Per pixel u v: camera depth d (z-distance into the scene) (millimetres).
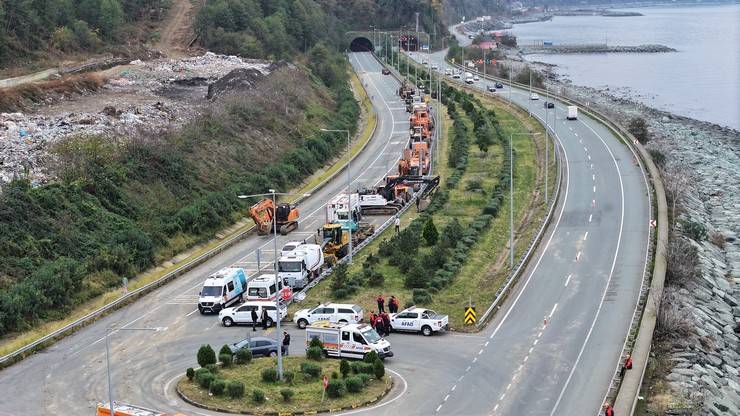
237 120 140125
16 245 82625
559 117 179750
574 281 83250
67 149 103875
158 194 107125
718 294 87750
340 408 54750
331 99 196500
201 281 88688
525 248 94812
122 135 116188
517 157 144625
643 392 59344
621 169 129625
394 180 118125
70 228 89438
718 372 67688
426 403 55938
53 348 70125
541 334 69625
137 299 83500
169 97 158000
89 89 157125
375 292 81688
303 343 68938
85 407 56750
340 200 103062
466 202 116438
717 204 127688
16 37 173625
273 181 126125
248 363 63531
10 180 93562
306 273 84562
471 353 65625
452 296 80188
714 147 173625
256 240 104375
